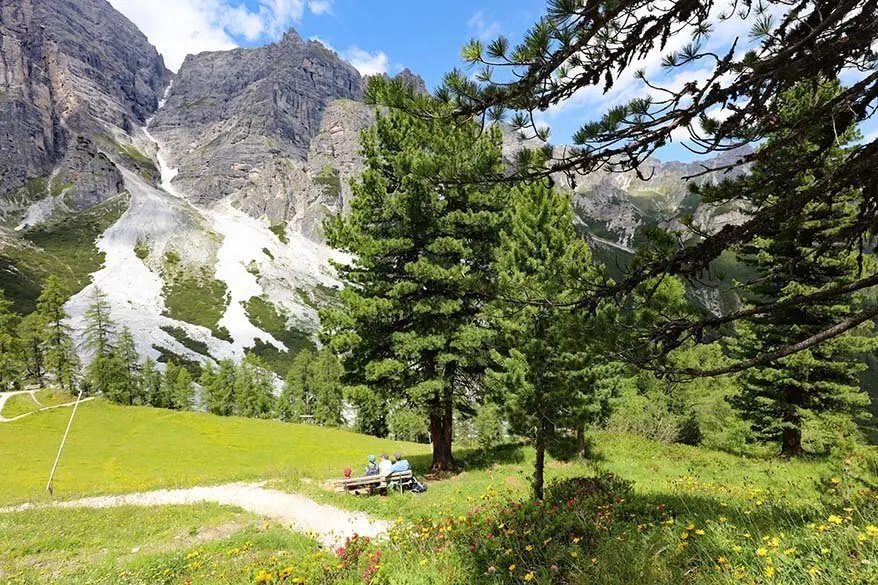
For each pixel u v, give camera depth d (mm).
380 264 18969
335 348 18266
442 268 16688
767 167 4953
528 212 14391
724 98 4367
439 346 17375
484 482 15742
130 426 46094
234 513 14922
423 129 16922
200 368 144250
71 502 18984
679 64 4188
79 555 11375
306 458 37250
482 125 4461
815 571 3732
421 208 17703
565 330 5957
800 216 5094
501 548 5977
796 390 19984
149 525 13930
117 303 191500
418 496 15242
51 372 83125
